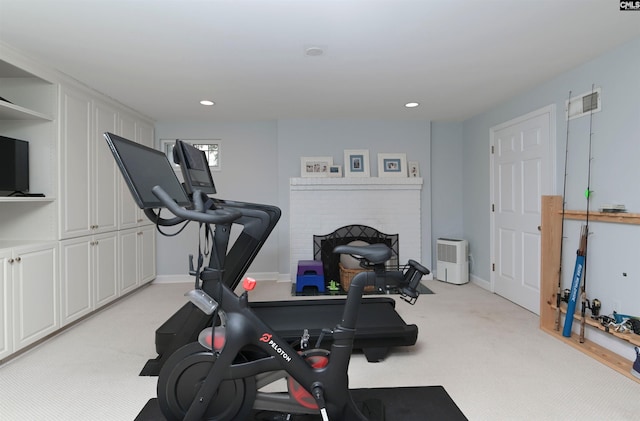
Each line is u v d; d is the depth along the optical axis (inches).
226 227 64.8
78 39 90.6
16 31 86.1
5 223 110.4
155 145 182.4
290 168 183.0
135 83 124.0
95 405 73.5
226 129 185.8
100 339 108.5
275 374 61.5
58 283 110.7
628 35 89.4
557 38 91.0
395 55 102.0
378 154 184.9
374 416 66.2
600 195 101.6
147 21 82.0
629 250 92.2
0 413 70.7
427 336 109.8
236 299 60.0
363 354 98.7
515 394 77.3
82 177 123.9
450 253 179.6
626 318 91.2
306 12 78.7
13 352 93.2
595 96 103.3
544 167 125.9
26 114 102.7
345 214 182.4
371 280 61.4
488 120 164.9
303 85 128.1
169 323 96.0
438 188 192.4
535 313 131.0
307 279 162.2
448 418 68.8
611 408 71.9
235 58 103.5
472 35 89.9
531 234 133.4
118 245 145.3
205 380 58.7
